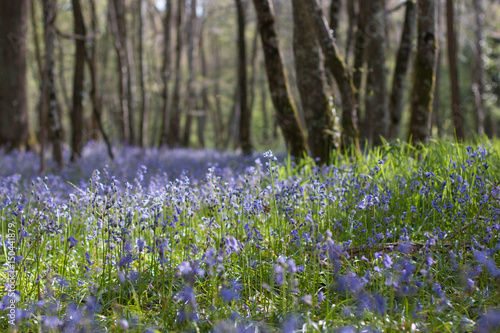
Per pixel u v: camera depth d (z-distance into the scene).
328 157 8.54
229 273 4.21
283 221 5.27
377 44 12.71
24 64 18.42
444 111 29.19
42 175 10.07
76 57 13.22
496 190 4.73
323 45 8.38
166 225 4.27
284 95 9.30
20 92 18.20
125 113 21.00
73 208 5.37
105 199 4.41
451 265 4.16
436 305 3.50
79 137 13.80
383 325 3.35
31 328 3.48
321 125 8.60
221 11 33.56
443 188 5.09
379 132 12.74
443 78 35.84
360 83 13.44
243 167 9.92
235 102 34.25
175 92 25.19
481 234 4.58
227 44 46.28
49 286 3.59
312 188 5.24
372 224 5.08
